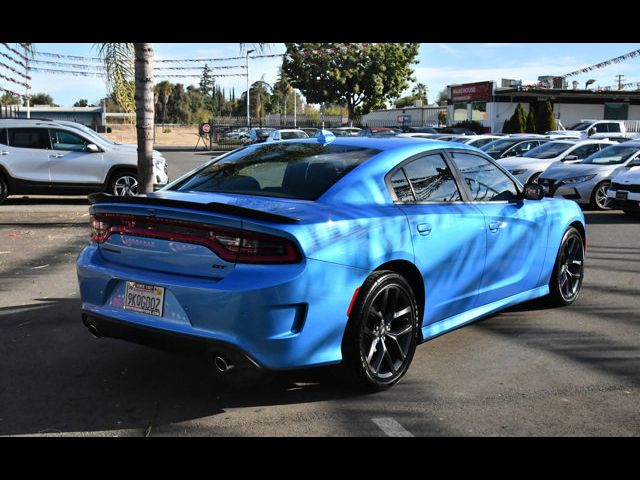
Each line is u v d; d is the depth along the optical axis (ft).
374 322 12.44
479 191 15.78
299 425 11.28
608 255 27.86
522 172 49.70
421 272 13.32
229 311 10.76
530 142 62.44
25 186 42.32
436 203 14.24
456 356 14.98
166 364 14.26
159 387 12.96
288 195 12.77
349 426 11.25
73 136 43.42
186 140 186.60
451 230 14.07
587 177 43.27
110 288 12.37
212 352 11.02
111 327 12.20
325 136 15.34
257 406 12.07
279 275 10.78
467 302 15.10
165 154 119.96
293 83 153.28
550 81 139.74
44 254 26.81
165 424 11.30
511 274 16.56
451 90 147.13
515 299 17.12
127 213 12.12
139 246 12.03
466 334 16.71
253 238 10.91
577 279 19.70
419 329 13.83
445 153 15.24
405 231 12.84
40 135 42.73
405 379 13.50
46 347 15.38
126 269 12.14
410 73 158.30
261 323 10.78
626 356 14.99
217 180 14.07
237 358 10.92
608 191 40.06
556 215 18.29
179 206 11.35
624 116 142.31
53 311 18.49
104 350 15.19
